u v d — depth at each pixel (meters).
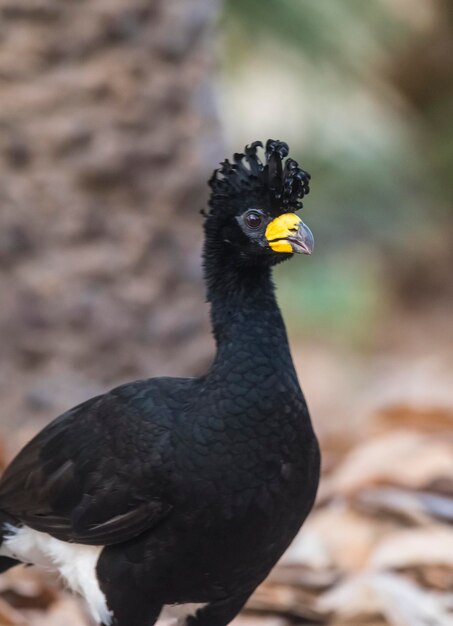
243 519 7.23
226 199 7.60
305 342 23.70
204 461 7.19
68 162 11.74
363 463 11.46
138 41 11.84
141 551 7.40
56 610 9.61
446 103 26.59
